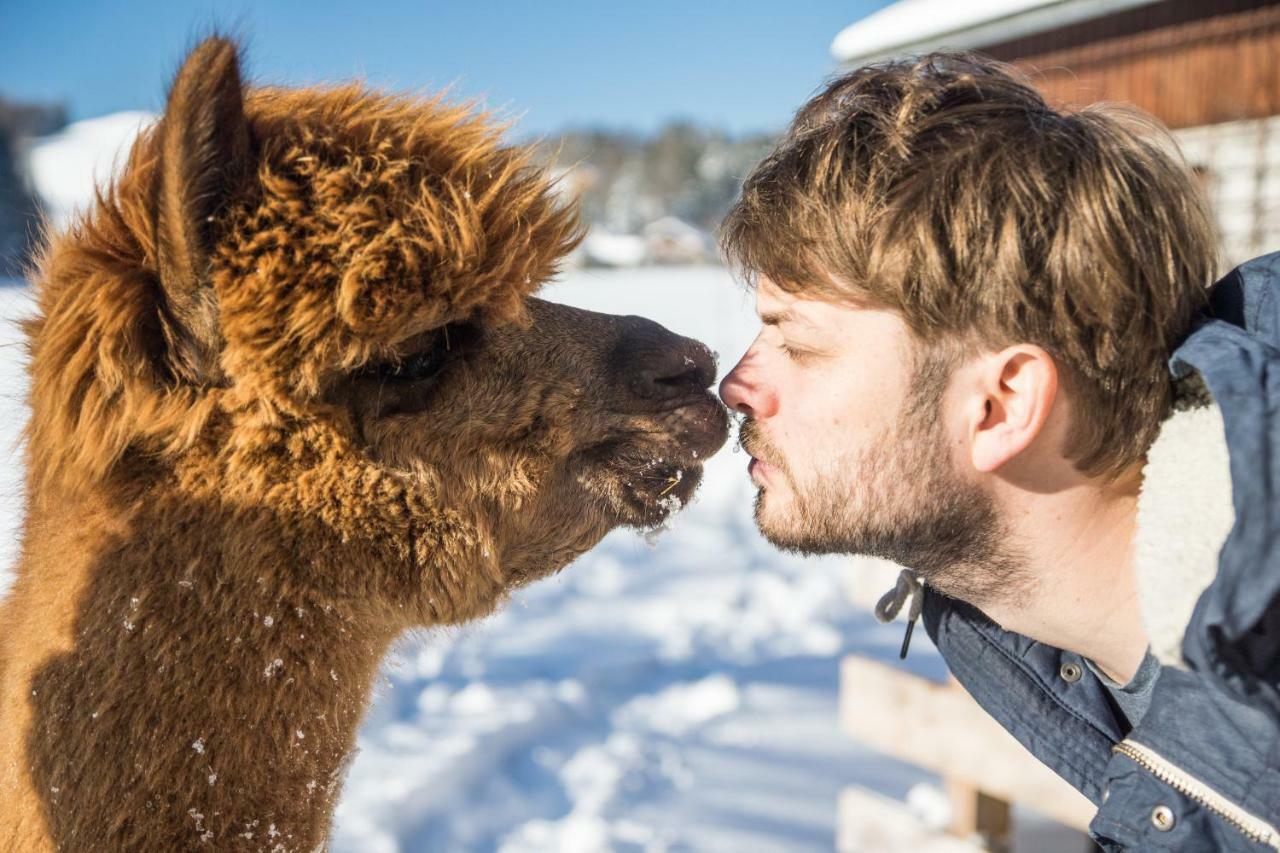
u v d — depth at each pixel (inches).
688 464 86.1
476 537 75.7
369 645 74.8
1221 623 46.5
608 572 303.1
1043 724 72.6
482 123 81.9
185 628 65.9
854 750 194.1
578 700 214.5
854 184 61.6
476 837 162.9
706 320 721.6
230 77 64.8
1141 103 235.8
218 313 66.5
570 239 84.7
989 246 58.0
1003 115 60.4
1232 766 54.0
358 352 69.0
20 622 71.4
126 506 67.6
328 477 69.5
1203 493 52.7
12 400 76.4
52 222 80.4
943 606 77.4
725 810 172.2
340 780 74.7
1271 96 213.6
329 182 68.0
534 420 78.7
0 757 68.3
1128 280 56.9
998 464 60.3
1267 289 59.9
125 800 63.7
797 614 262.5
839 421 64.7
